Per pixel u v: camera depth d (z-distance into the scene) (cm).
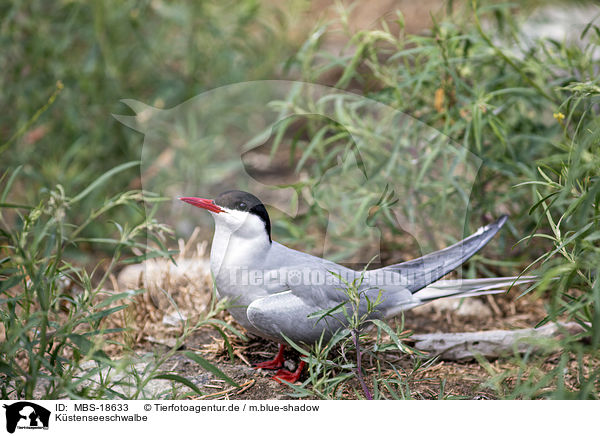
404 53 858
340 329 644
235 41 1295
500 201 866
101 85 1070
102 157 1031
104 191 1006
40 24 1073
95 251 975
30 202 973
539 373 643
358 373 589
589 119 763
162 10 1132
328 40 1330
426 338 722
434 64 845
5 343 527
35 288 508
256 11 1227
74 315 566
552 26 1089
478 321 814
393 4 1373
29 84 1040
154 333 745
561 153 847
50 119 1058
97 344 496
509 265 845
